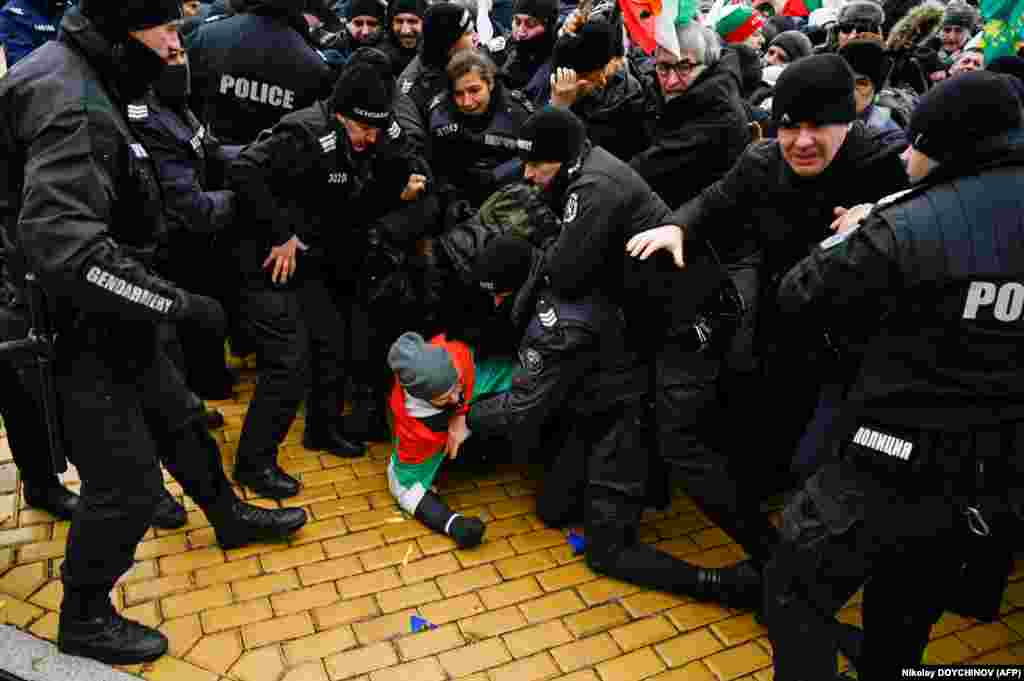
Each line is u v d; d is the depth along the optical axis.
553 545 3.15
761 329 2.77
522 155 3.05
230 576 2.86
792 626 2.04
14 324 2.35
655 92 3.62
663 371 2.90
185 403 2.64
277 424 3.27
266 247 3.11
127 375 2.28
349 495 3.38
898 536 1.88
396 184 3.35
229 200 2.99
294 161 2.96
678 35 3.23
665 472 3.34
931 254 1.74
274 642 2.58
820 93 2.25
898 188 2.38
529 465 3.71
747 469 3.11
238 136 3.52
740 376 3.02
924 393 1.80
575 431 3.14
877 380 1.88
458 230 3.42
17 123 2.00
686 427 2.88
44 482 3.06
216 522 2.92
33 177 1.93
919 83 5.07
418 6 4.46
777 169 2.51
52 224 1.92
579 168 2.89
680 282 2.80
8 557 2.85
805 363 2.70
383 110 2.96
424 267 3.55
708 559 3.11
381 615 2.72
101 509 2.28
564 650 2.61
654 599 2.87
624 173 2.78
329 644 2.58
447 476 3.60
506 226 3.24
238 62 3.38
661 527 3.32
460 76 3.63
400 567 2.97
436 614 2.74
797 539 2.02
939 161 1.81
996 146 1.75
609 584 2.94
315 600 2.77
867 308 1.94
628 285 2.82
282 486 3.32
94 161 1.97
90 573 2.34
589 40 3.63
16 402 2.87
